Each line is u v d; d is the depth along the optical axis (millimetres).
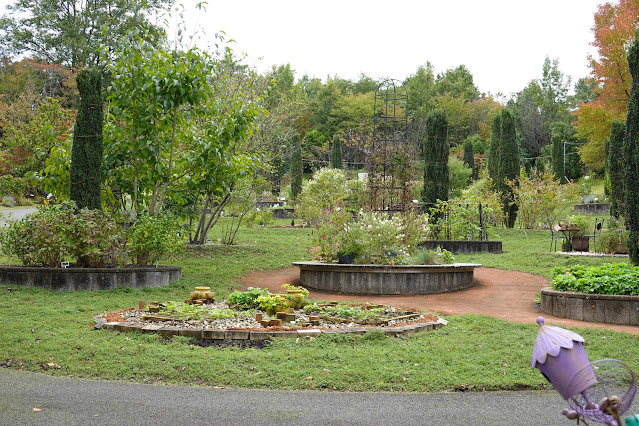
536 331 7582
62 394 4906
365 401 4848
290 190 36406
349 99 54656
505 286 12477
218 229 23656
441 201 19812
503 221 24141
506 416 4465
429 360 6062
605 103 27703
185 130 13609
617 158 17938
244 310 8586
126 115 12156
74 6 42469
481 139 56594
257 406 4652
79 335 6805
